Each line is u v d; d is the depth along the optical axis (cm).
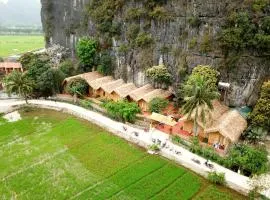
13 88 9194
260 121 7112
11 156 6919
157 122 8094
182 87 8650
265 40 7481
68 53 13075
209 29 8250
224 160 6362
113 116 8450
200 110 7050
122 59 10238
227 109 8038
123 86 9531
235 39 7756
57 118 8769
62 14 13038
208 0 8131
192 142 6944
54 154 6975
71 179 6116
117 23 10269
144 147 7194
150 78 9506
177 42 8925
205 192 5719
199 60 8469
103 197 5622
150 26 9438
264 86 7250
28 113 9138
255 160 6050
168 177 6134
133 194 5688
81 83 10106
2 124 8462
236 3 7850
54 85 10250
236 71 8006
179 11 8744
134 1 9700
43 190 5816
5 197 5641
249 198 5544
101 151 7050
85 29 11781
